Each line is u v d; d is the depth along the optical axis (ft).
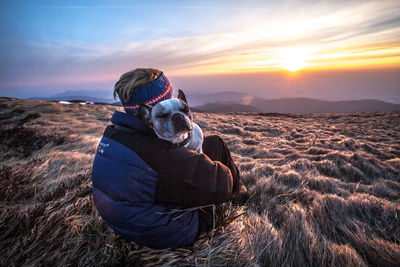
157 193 4.53
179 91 6.52
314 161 15.61
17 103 77.41
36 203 8.29
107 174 4.58
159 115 4.86
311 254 5.48
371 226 6.89
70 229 6.25
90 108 75.56
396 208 7.57
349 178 13.61
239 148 23.62
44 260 5.36
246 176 10.93
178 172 4.48
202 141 6.92
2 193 8.77
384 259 5.37
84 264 5.31
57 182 10.12
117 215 4.69
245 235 6.09
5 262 5.32
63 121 44.29
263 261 5.48
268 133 43.01
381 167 15.53
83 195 8.07
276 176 11.69
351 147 23.81
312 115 126.52
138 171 4.39
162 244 4.98
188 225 5.10
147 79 4.96
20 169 11.62
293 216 6.82
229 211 6.72
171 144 4.82
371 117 100.01
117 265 5.38
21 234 6.17
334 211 7.50
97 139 22.07
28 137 20.15
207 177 4.81
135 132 4.92
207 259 5.05
